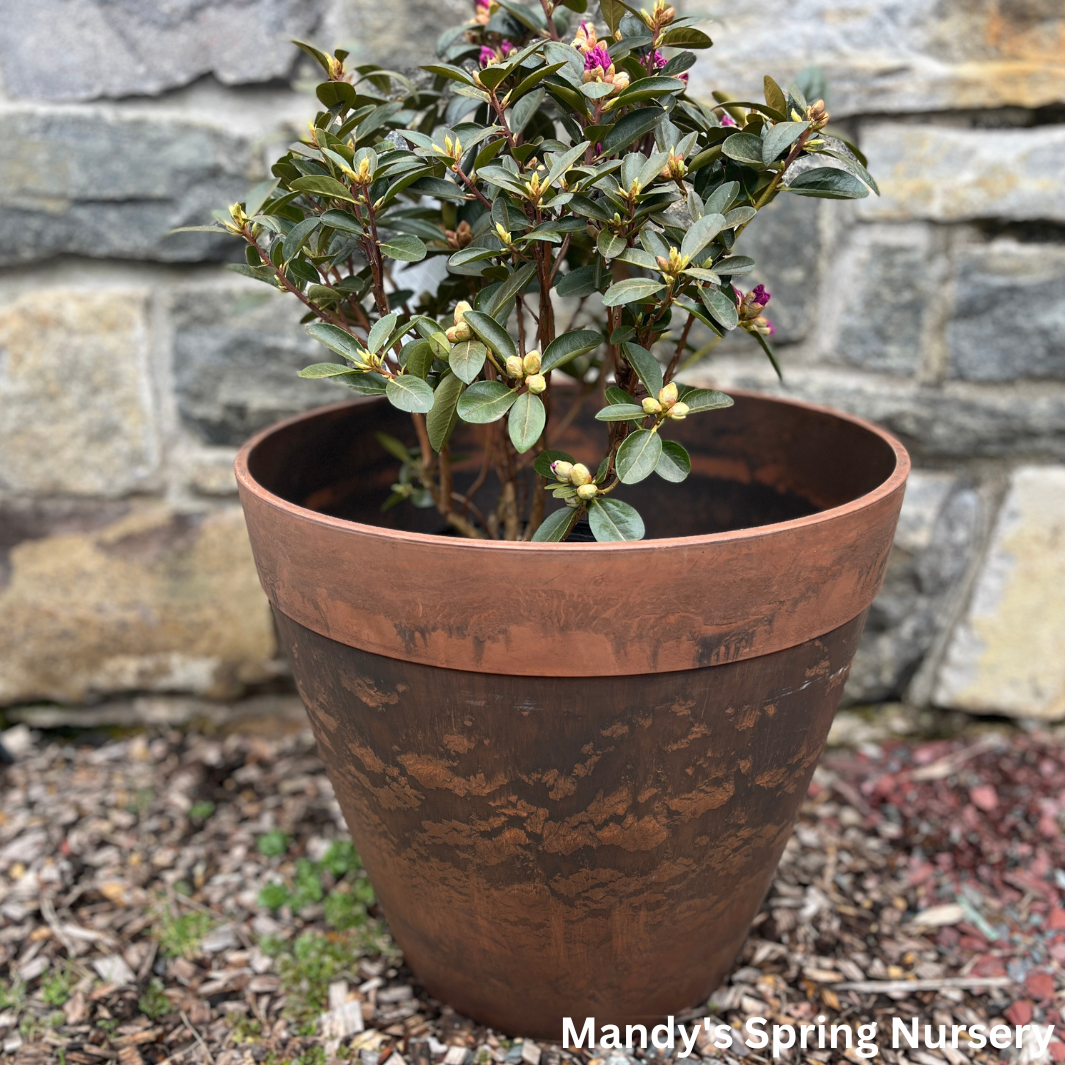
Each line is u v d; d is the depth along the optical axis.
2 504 1.67
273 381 1.62
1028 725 1.75
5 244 1.53
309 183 0.83
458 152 0.85
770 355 0.95
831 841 1.48
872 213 1.52
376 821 0.97
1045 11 1.39
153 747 1.74
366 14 1.45
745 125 0.88
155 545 1.68
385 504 1.25
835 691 0.94
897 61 1.43
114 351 1.60
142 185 1.52
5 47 1.45
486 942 0.99
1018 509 1.64
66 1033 1.15
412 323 0.84
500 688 0.80
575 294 0.93
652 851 0.90
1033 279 1.51
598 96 0.77
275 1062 1.10
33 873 1.41
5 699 1.75
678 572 0.75
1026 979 1.22
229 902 1.36
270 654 1.75
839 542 0.82
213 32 1.45
